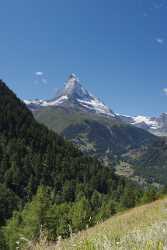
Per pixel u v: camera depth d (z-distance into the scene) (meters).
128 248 5.27
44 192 70.94
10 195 147.25
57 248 5.86
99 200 138.12
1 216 134.00
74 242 5.81
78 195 163.88
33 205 68.56
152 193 91.88
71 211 65.06
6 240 64.75
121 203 101.44
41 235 6.25
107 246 5.34
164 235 5.57
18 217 73.56
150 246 5.10
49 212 64.31
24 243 6.12
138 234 5.77
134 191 108.19
